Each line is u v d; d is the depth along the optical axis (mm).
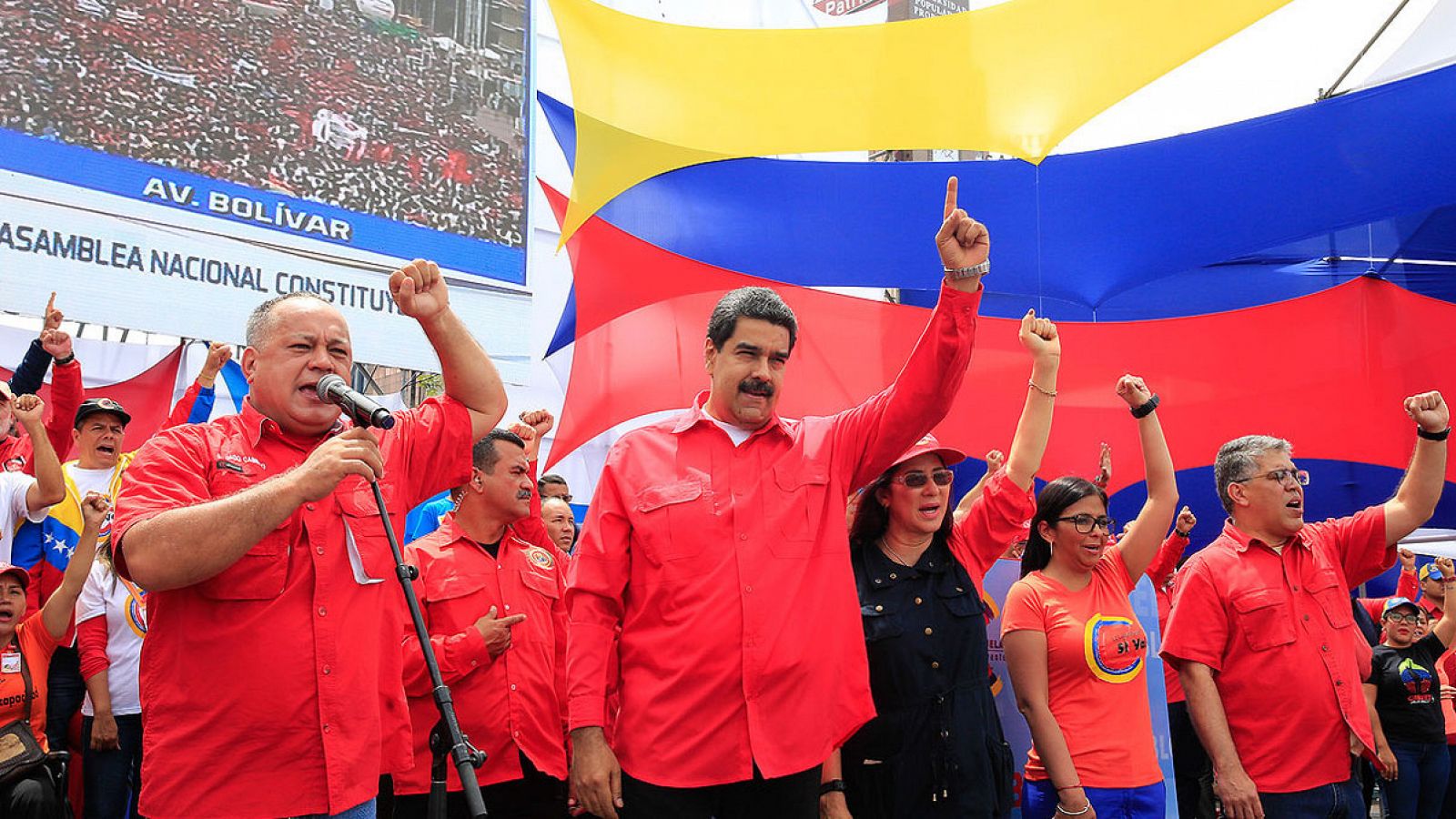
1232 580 4172
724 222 6348
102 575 4570
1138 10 5312
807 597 2980
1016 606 3947
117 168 4531
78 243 4414
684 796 2881
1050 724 3766
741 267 6480
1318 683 4066
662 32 5789
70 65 4457
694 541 2973
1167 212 6152
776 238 6414
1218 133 5805
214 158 4773
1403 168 5688
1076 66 5477
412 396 8430
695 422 3137
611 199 5980
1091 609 3938
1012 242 6391
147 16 4660
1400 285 7809
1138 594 4352
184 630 2330
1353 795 4047
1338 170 5789
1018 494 3748
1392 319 7160
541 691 3986
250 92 4895
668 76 5832
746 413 3080
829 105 5770
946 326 2963
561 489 5949
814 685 2924
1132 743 3812
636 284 6223
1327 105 5605
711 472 3066
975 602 3598
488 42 5648
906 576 3562
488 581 3998
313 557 2406
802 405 6484
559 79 7535
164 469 2422
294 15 5047
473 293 5477
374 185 5211
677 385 6285
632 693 2979
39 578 4633
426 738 3734
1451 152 5566
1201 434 7219
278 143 4945
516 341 5609
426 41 5441
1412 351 7137
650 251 6258
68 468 4867
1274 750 4055
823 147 5793
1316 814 4004
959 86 5648
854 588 3094
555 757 3977
